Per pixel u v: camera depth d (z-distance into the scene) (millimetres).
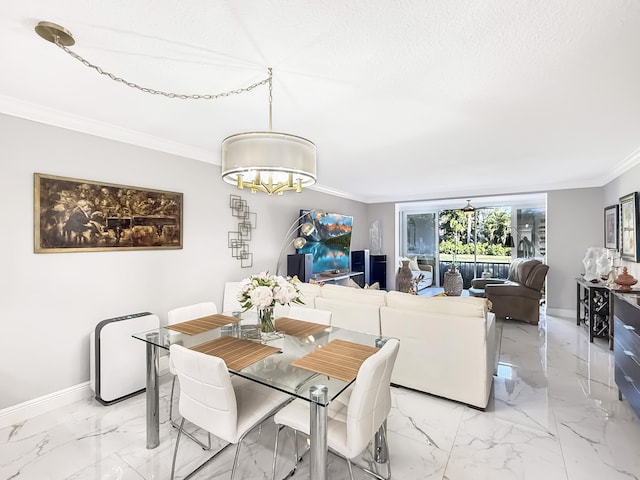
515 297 4836
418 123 2588
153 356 1993
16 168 2234
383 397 1574
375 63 1722
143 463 1854
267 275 2139
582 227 5094
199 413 1577
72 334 2527
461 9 1305
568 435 2098
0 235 2172
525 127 2672
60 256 2455
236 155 1608
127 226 2840
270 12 1337
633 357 2193
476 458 1886
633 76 1829
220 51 1620
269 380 1508
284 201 4730
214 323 2342
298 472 1787
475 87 1981
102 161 2688
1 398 2195
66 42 1516
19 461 1871
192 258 3402
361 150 3371
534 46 1556
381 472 1776
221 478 1738
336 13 1340
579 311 4762
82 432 2154
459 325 2414
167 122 2607
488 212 7277
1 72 1834
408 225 8242
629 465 1814
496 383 2861
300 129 2729
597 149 3295
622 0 1240
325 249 5555
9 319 2223
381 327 2760
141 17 1367
